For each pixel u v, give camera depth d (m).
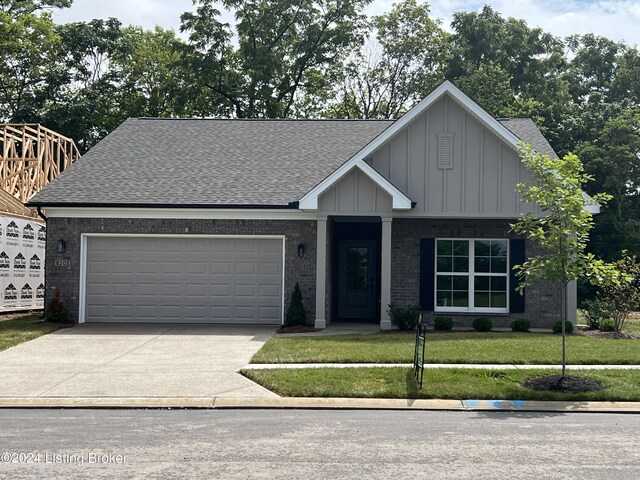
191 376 11.66
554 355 13.27
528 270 11.11
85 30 44.31
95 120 43.59
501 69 40.00
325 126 23.44
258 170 20.44
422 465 6.85
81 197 18.89
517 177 18.09
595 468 6.79
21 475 6.48
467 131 18.22
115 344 15.28
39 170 28.48
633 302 17.41
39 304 23.14
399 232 19.25
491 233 19.11
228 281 19.17
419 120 18.34
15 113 41.12
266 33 42.66
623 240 31.67
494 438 8.03
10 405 9.87
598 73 47.91
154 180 19.81
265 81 42.12
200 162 20.92
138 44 47.78
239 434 8.18
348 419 9.09
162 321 19.16
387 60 45.69
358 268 21.48
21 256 22.12
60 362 13.05
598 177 34.53
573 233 11.20
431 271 19.11
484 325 18.02
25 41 41.78
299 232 18.84
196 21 41.69
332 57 43.97
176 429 8.44
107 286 19.16
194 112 43.34
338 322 20.05
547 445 7.70
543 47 45.81
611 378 11.23
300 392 10.33
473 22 45.19
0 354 13.98
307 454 7.25
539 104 37.12
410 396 10.20
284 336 16.50
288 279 18.84
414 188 18.27
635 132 35.06
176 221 18.97
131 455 7.19
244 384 11.02
